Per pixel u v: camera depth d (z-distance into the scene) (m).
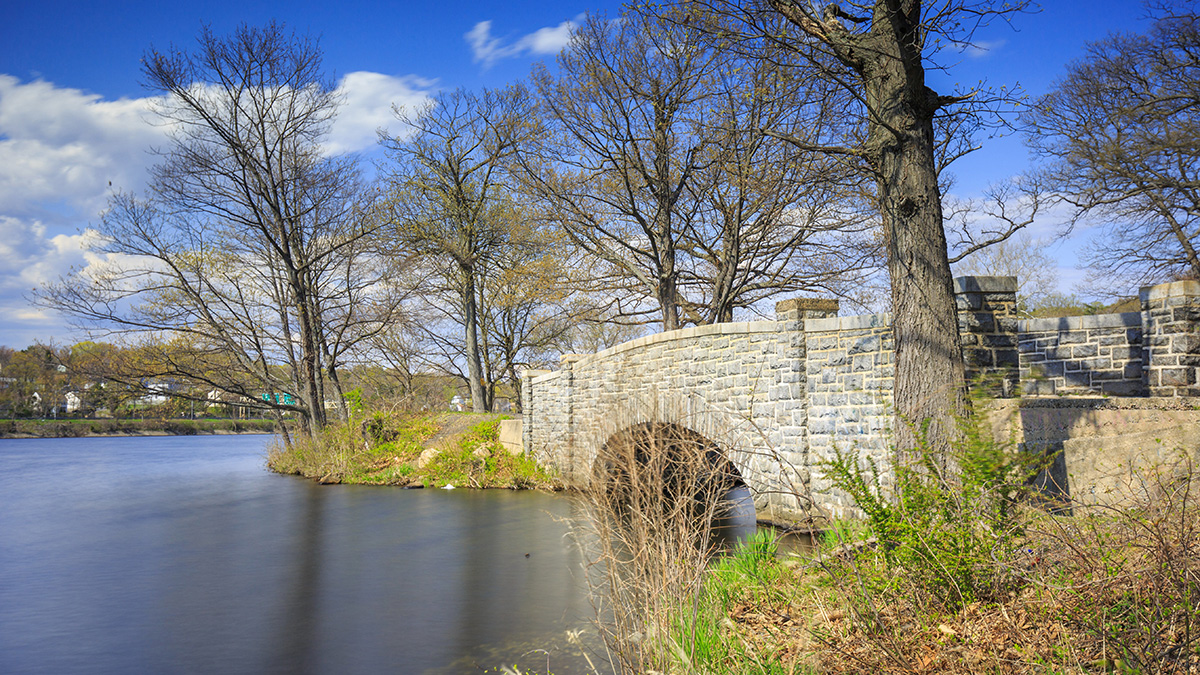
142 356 27.19
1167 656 4.00
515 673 7.26
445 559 12.98
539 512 17.98
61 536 15.66
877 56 8.55
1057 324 12.72
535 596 10.36
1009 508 5.71
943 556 5.56
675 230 24.39
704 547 6.68
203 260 28.38
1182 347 10.95
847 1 8.92
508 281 29.11
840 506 11.96
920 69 8.48
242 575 11.96
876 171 8.77
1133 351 11.90
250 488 24.08
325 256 29.89
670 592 6.25
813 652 5.54
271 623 9.31
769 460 13.63
